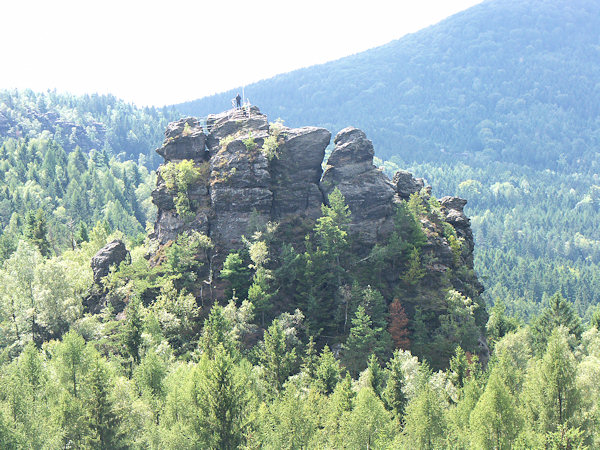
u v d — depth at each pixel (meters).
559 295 133.00
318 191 119.31
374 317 99.75
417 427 62.09
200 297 102.19
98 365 61.91
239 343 89.25
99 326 97.44
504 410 60.25
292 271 104.00
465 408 68.69
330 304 103.81
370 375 78.50
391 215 119.31
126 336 80.94
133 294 100.25
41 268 104.69
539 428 63.47
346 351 92.50
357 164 120.81
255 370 79.62
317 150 121.25
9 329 99.88
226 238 110.56
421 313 103.00
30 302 104.62
